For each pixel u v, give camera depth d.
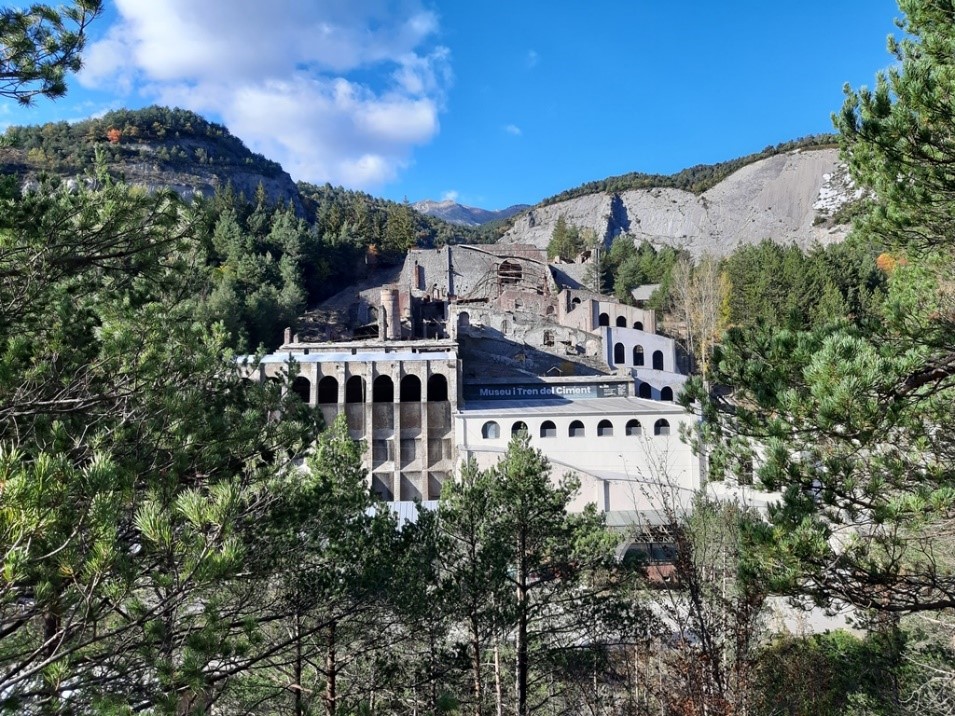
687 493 35.47
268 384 12.02
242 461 10.62
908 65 9.25
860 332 9.62
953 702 13.98
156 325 9.84
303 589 12.62
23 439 8.02
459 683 16.69
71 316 9.38
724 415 9.13
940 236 10.57
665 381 61.41
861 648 17.02
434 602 15.52
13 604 6.71
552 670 17.62
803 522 7.28
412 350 52.16
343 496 13.67
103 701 5.93
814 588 7.96
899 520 7.15
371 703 14.77
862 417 7.18
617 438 41.28
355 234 102.62
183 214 10.73
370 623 14.38
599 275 92.19
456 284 88.75
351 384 48.41
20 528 4.27
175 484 8.02
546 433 41.75
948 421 8.48
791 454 8.12
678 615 13.96
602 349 63.47
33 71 8.81
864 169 10.50
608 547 17.44
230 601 10.55
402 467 44.38
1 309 8.70
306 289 87.69
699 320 66.19
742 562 8.26
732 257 84.12
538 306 73.94
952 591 8.22
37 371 8.27
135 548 7.88
